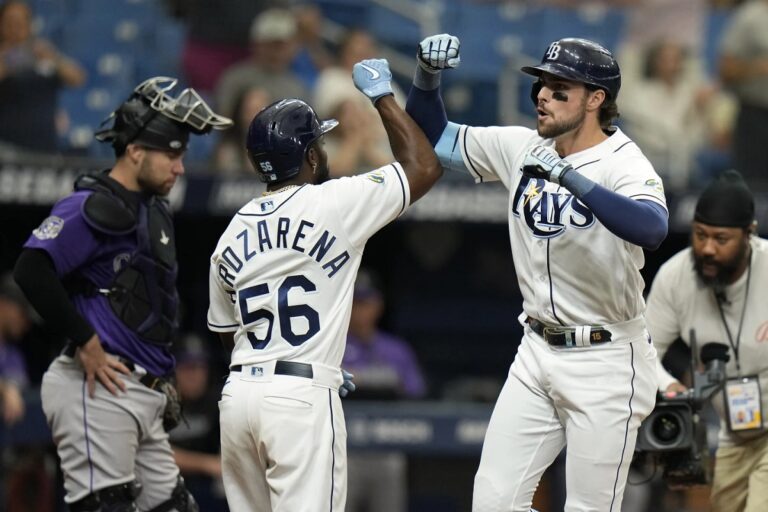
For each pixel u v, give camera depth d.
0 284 31.45
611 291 16.83
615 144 17.11
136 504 20.38
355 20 39.97
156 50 37.50
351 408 31.28
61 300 19.20
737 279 20.12
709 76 40.72
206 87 37.59
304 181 17.97
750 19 38.00
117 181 20.03
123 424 19.81
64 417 19.77
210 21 37.66
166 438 20.89
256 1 37.69
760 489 20.05
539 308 17.25
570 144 17.17
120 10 37.94
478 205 33.56
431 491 38.28
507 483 17.42
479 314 40.91
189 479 34.50
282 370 17.08
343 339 17.53
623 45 40.94
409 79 39.50
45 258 19.19
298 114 17.78
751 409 20.25
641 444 19.39
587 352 17.06
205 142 35.66
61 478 31.47
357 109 35.50
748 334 20.23
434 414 31.48
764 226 34.56
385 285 40.75
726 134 38.53
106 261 19.80
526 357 17.70
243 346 17.61
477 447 31.59
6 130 33.19
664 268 21.08
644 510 34.81
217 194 32.41
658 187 16.38
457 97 39.50
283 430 16.91
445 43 17.98
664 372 20.36
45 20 37.34
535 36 40.94
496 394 37.69
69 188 31.44
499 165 18.12
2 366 31.08
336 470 17.19
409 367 34.31
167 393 20.48
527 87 39.84
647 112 38.38
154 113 19.88
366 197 17.45
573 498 17.16
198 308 38.41
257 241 17.42
